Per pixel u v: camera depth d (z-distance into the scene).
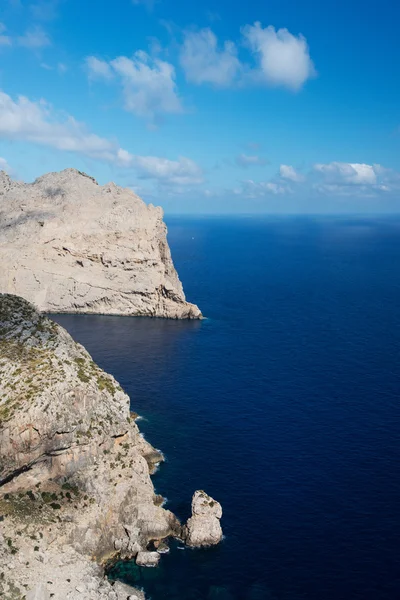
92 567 57.22
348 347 137.38
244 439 86.81
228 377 114.50
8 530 56.47
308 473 76.94
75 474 63.72
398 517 67.31
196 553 61.44
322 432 89.25
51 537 57.75
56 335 73.62
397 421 93.31
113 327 155.88
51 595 52.28
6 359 66.19
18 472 61.53
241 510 68.44
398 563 59.75
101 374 73.75
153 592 55.97
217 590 56.19
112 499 63.84
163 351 132.38
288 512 68.19
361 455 81.88
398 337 147.25
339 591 55.97
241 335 149.00
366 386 109.50
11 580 52.00
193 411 97.12
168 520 65.38
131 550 61.75
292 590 56.09
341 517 67.25
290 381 112.38
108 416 68.56
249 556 60.91
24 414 60.38
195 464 79.25
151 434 88.12
